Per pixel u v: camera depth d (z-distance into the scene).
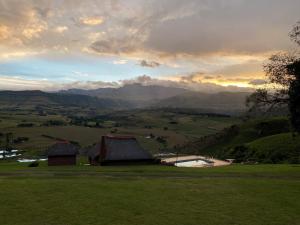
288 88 49.97
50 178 42.12
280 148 113.06
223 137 190.50
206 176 45.50
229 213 27.89
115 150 78.69
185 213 27.56
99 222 25.06
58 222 24.88
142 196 32.12
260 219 26.69
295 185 38.50
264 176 45.84
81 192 33.03
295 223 26.03
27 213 26.64
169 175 46.19
